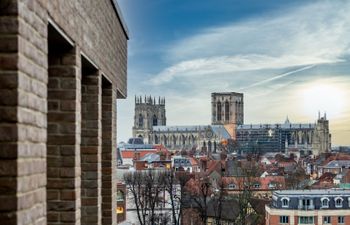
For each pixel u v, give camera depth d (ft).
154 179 332.80
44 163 17.19
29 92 15.84
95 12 27.61
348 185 378.73
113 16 35.73
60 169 22.49
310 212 242.58
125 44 45.32
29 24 15.92
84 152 29.17
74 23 22.17
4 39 14.93
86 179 29.07
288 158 625.82
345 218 242.99
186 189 298.56
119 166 506.48
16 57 14.96
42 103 17.13
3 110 14.84
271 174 433.89
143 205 290.76
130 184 333.21
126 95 46.26
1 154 14.74
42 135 17.04
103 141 36.11
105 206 36.19
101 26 29.86
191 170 537.65
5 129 14.82
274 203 246.06
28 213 15.49
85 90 29.35
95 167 29.09
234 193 307.58
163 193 308.19
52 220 22.29
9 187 14.71
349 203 244.42
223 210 253.24
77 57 22.94
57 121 22.63
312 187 370.73
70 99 22.72
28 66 15.80
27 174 15.46
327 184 396.98
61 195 22.39
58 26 19.61
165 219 266.57
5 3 14.90
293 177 413.18
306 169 558.56
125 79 45.29
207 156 648.38
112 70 35.40
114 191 37.50
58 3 19.33
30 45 15.99
